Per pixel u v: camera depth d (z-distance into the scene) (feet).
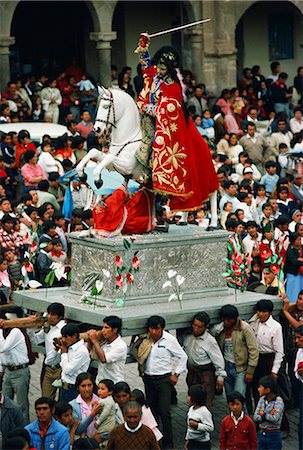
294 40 159.63
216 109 134.31
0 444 67.21
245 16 156.46
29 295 76.28
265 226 93.91
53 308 71.67
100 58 140.05
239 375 72.95
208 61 147.43
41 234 90.07
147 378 71.41
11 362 72.43
